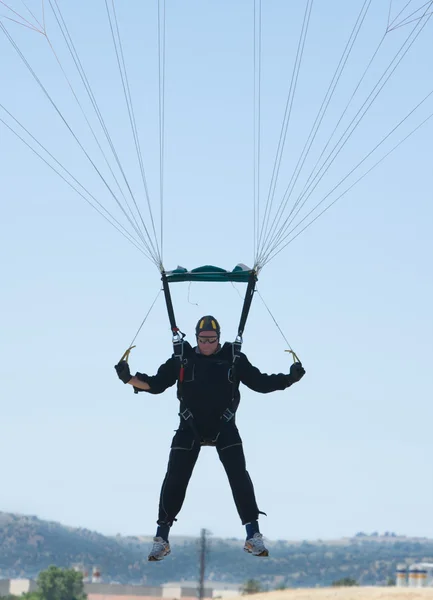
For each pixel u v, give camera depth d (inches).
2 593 7411.4
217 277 826.2
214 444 788.6
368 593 2315.5
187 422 782.5
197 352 794.8
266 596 2564.0
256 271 824.3
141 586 7746.1
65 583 6830.7
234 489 772.0
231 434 779.4
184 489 781.3
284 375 784.3
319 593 2433.6
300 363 781.3
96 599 7135.8
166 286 826.2
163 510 777.6
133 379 780.0
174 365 792.9
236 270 823.7
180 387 786.2
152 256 828.6
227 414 784.3
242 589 6604.3
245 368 791.7
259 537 761.6
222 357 791.1
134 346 780.6
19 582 7800.2
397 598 2187.5
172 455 782.5
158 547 769.6
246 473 775.1
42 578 6855.3
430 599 2161.7
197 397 781.9
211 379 782.5
